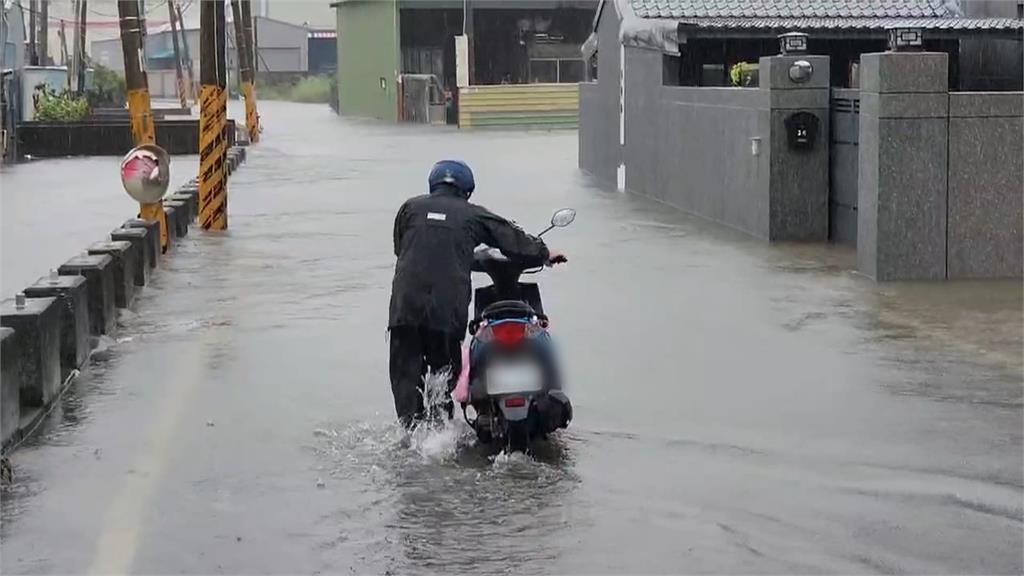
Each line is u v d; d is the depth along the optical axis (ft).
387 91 226.38
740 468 28.27
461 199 30.55
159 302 48.98
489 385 28.19
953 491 26.73
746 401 33.65
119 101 243.19
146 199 61.00
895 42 50.72
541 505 26.03
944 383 35.32
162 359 39.22
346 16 247.50
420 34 221.66
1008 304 45.78
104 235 76.95
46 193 103.30
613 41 97.19
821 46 81.10
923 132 49.83
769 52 82.84
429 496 26.58
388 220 76.02
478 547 23.90
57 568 22.82
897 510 25.64
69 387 35.73
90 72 245.24
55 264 65.87
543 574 22.62
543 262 29.94
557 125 195.93
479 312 30.86
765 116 62.08
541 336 28.94
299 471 28.32
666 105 81.30
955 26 74.74
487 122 193.16
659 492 26.76
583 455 29.25
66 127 150.92
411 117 217.77
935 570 22.70
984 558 23.22
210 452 29.73
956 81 79.46
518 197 87.97
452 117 210.59
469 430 30.89
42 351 32.73
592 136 107.65
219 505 26.14
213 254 62.08
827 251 58.95
